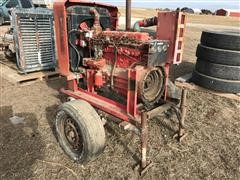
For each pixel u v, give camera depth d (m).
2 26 12.79
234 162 2.88
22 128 3.57
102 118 3.12
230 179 2.63
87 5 3.52
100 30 3.32
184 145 3.19
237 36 4.16
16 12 5.03
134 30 3.35
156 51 2.68
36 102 4.45
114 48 3.04
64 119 2.92
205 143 3.24
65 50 3.40
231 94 4.57
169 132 3.48
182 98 3.07
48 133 3.45
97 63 3.12
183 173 2.71
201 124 3.70
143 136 2.54
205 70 4.66
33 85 5.34
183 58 7.54
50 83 5.48
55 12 3.33
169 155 2.99
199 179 2.62
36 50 5.58
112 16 3.92
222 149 3.12
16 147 3.14
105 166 2.81
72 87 3.60
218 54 4.37
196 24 18.69
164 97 3.25
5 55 6.85
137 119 2.70
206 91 4.80
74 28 3.35
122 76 2.95
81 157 2.75
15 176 2.66
